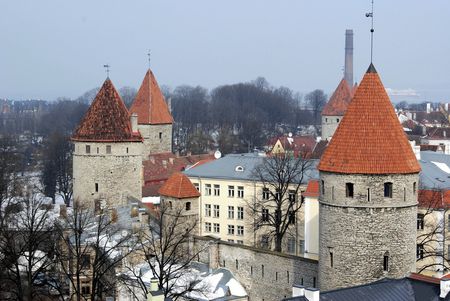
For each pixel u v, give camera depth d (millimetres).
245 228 152875
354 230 79812
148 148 195125
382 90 82000
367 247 79625
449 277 72625
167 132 199125
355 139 80312
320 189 83375
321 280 83500
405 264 80688
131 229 114812
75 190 149000
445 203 115750
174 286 96688
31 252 94062
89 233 111125
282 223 142000
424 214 110938
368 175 78938
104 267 104062
